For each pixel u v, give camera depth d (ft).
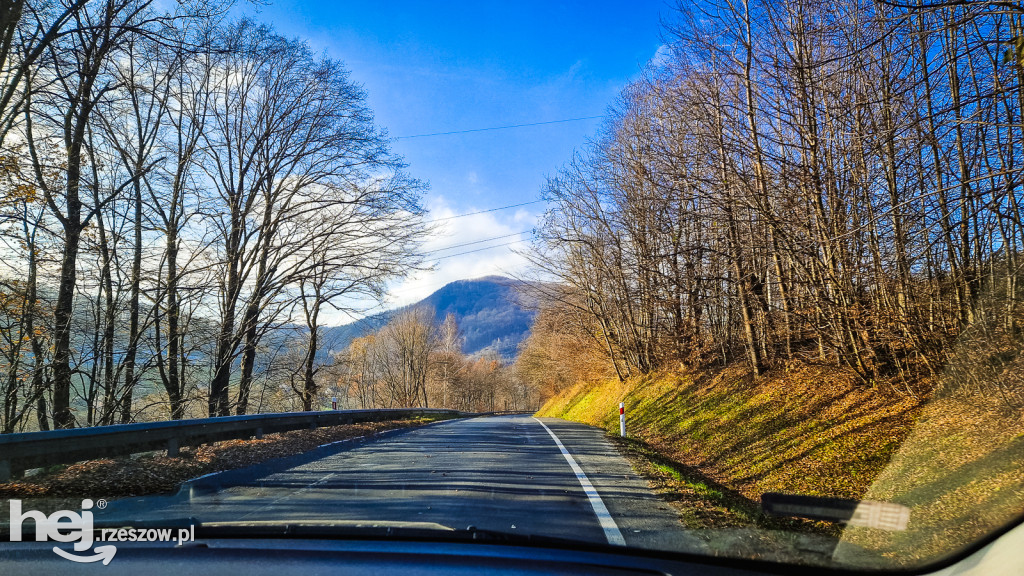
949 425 24.66
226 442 40.55
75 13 42.11
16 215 42.60
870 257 32.63
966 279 27.61
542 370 164.14
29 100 43.70
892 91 30.86
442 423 77.36
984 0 19.88
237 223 66.44
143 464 29.76
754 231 41.81
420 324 194.90
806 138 35.42
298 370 79.66
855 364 35.94
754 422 39.11
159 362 58.29
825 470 25.68
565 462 32.24
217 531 15.70
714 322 68.08
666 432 48.65
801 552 14.16
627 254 78.23
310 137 68.80
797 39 35.53
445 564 13.25
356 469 29.66
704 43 41.65
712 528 17.31
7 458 23.88
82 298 52.26
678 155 44.91
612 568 13.10
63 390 48.03
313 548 14.47
